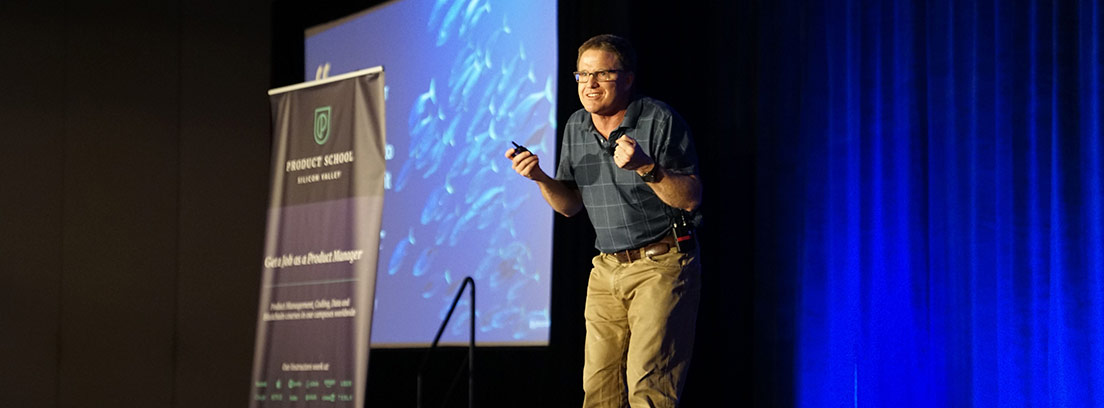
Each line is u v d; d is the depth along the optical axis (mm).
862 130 4602
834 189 4660
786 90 4844
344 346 4676
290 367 4859
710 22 5242
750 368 4891
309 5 7547
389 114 6676
